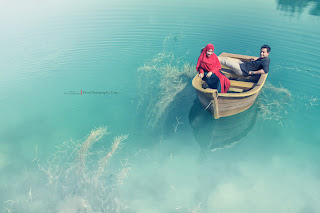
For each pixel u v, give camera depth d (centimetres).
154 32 966
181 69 695
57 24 1089
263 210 346
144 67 709
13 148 447
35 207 346
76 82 656
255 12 1182
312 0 1441
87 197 361
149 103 571
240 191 377
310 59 710
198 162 434
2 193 366
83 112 544
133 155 438
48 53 808
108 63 748
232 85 565
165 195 372
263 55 531
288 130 489
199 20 1084
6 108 554
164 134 487
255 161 433
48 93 609
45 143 459
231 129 534
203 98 504
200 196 369
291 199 361
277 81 623
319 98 560
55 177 390
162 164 425
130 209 349
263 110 538
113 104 569
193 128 505
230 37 886
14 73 693
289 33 898
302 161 425
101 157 425
